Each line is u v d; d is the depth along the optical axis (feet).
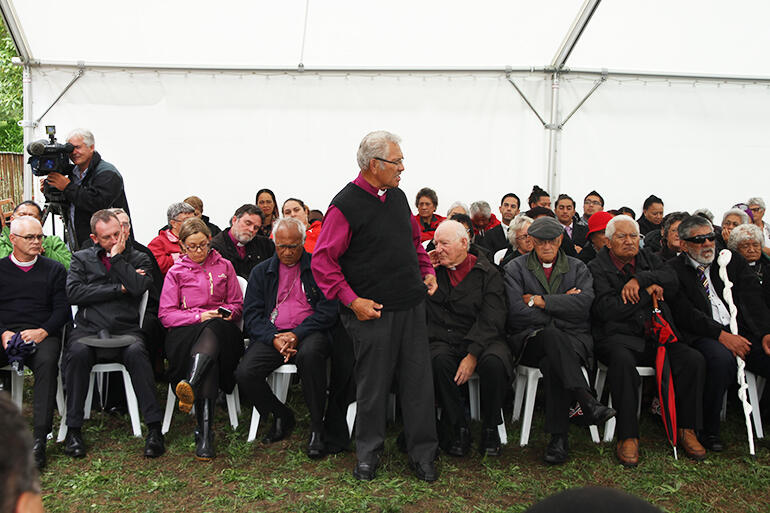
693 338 13.38
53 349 12.49
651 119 22.62
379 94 22.38
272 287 13.42
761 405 14.53
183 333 13.00
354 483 11.02
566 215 20.49
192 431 13.33
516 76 22.29
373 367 11.18
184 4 20.61
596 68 22.34
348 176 22.63
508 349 12.70
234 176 22.44
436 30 21.47
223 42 21.57
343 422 12.44
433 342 13.00
